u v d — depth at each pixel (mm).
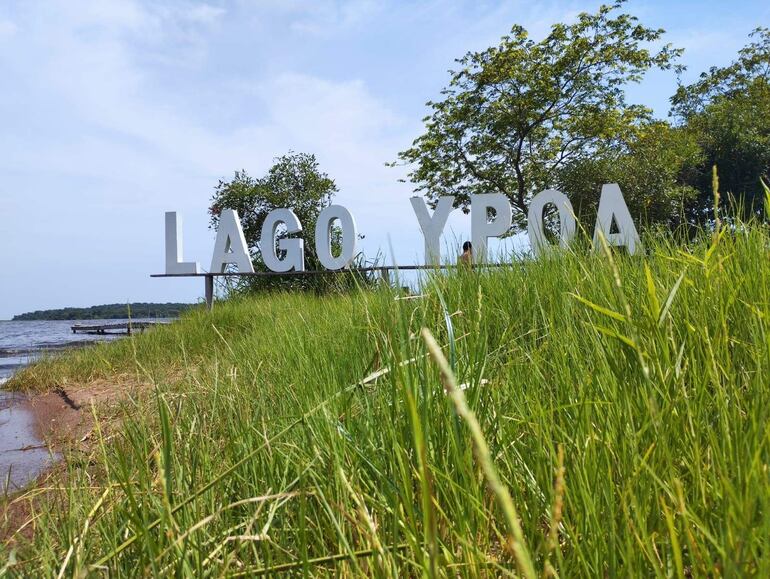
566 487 1224
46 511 1694
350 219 13766
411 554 1177
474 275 3916
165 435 1359
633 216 18922
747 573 793
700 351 1527
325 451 1633
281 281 15500
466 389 1586
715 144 23531
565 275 3061
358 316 3240
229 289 15672
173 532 1198
